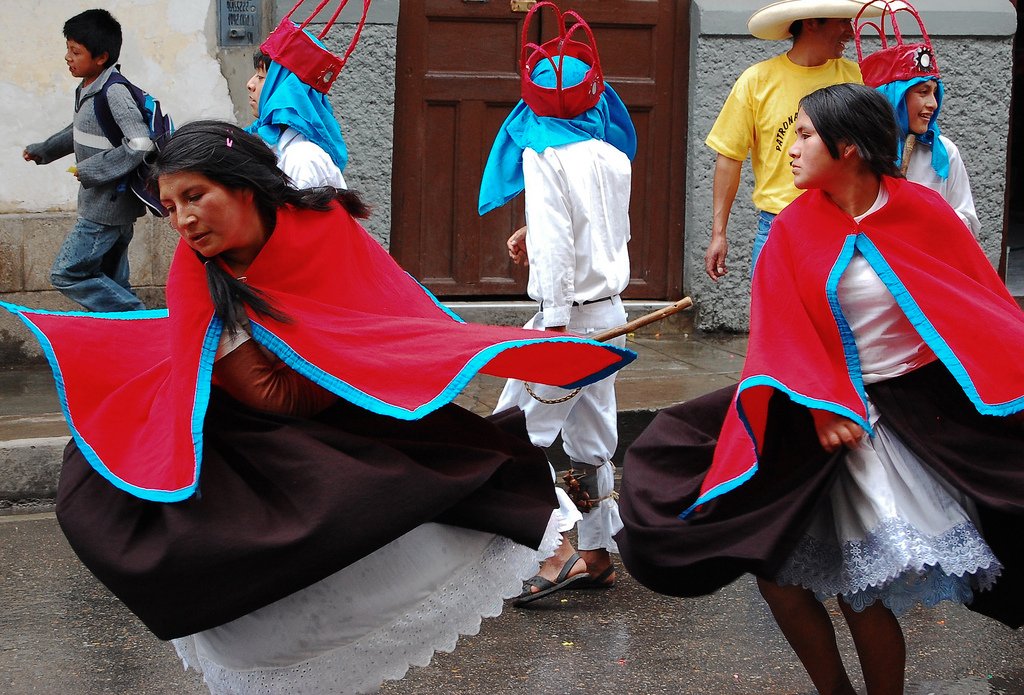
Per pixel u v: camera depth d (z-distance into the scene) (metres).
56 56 7.23
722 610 4.45
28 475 5.63
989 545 3.10
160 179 2.51
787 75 5.38
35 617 4.42
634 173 8.03
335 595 2.55
